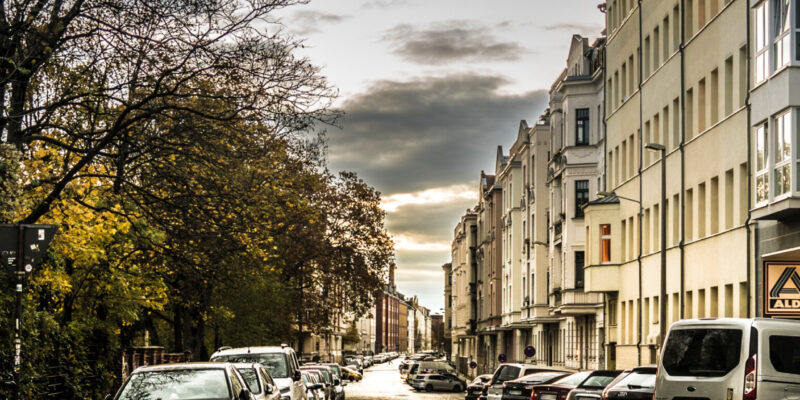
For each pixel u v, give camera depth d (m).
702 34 36.88
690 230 38.81
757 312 30.67
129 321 31.89
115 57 20.42
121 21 19.97
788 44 27.11
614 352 49.91
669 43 41.31
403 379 91.69
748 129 31.34
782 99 27.19
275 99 21.48
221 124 21.72
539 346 71.81
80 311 30.47
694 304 37.62
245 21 20.95
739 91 32.91
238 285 38.88
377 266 62.44
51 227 16.12
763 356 15.94
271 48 21.20
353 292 61.84
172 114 21.84
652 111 43.47
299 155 42.84
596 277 48.47
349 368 93.19
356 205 62.44
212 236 22.61
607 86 51.66
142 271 31.78
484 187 104.75
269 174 29.36
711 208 35.97
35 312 21.84
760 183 28.92
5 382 17.44
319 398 31.42
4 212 18.03
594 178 55.25
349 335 168.00
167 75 21.08
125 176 22.09
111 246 29.27
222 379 16.02
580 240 55.16
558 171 58.56
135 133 21.50
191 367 16.33
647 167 44.03
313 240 57.84
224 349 24.98
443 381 70.69
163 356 38.53
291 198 31.41
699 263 37.12
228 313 44.44
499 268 91.25
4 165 18.09
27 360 21.27
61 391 25.12
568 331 61.03
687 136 38.81
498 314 90.50
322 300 61.78
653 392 18.38
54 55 19.95
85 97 20.83
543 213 69.31
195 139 21.41
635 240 45.84
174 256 23.20
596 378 22.83
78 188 24.00
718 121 35.16
